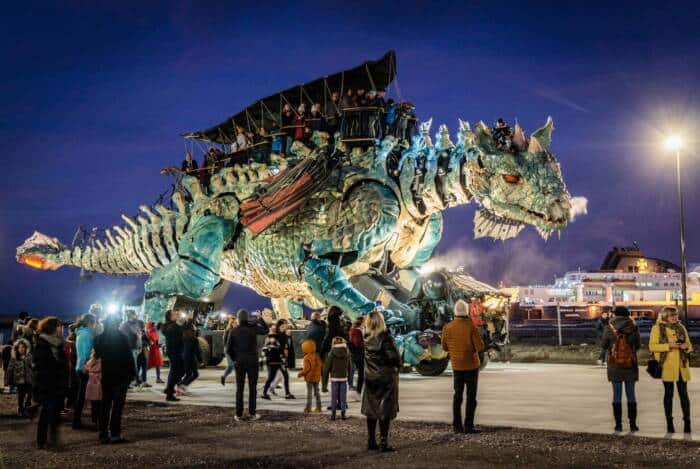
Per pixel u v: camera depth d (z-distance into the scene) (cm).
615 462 791
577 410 1164
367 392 893
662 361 961
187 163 2428
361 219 1852
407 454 857
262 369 2056
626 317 995
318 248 1892
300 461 830
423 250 2023
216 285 2395
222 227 2108
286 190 1941
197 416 1184
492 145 1730
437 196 1845
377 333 892
